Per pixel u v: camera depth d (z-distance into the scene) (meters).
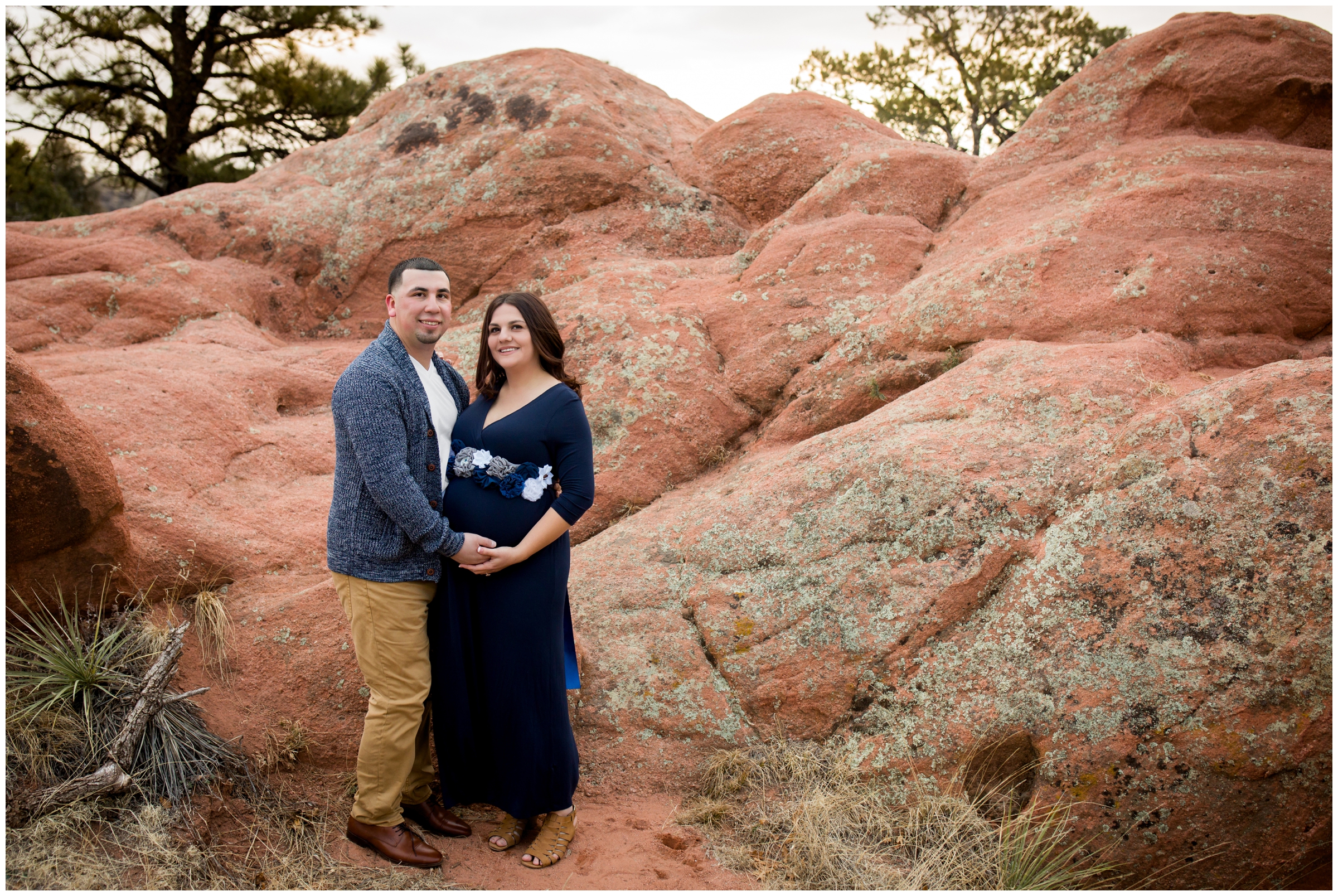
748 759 3.63
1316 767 3.00
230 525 4.43
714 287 6.10
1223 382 3.76
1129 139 5.95
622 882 3.12
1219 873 3.05
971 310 4.94
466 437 3.37
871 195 6.30
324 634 3.88
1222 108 5.73
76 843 3.00
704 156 7.48
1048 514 3.73
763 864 3.22
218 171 16.84
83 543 3.62
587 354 5.61
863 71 21.41
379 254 7.30
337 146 8.18
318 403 6.00
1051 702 3.32
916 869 3.15
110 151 16.70
